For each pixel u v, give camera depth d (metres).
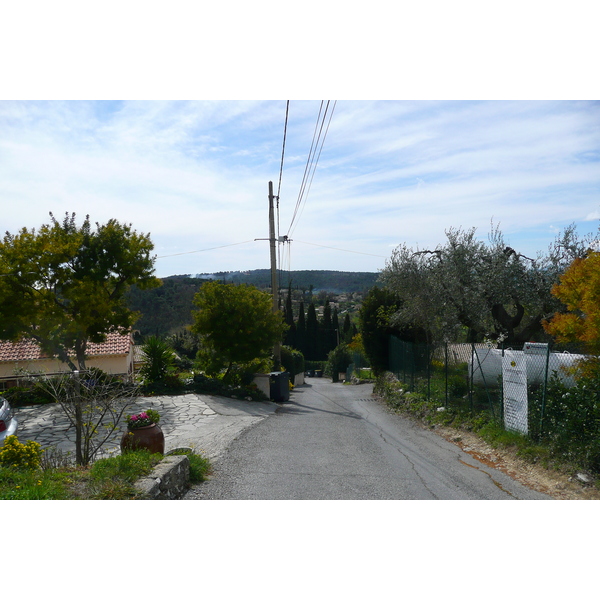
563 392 8.00
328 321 58.94
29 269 16.30
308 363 53.59
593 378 7.58
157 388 17.17
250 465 8.23
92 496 5.49
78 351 17.69
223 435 10.96
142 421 7.88
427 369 14.41
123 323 18.05
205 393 17.56
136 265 18.41
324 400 20.05
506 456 8.16
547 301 13.28
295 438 10.68
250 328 18.78
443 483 7.08
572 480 6.56
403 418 13.63
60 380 7.96
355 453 9.12
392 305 20.45
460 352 15.09
